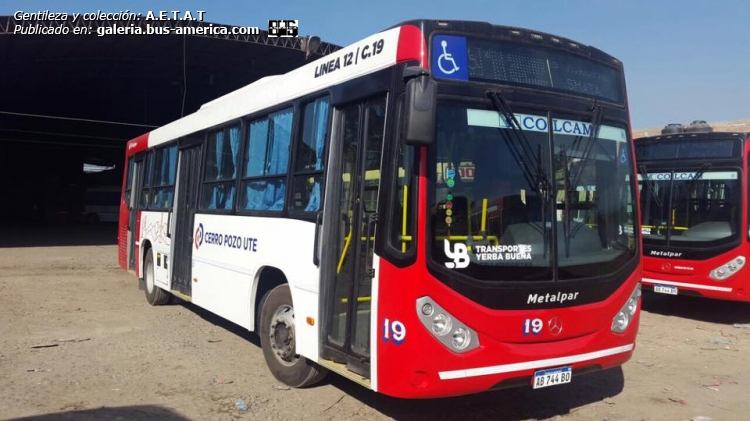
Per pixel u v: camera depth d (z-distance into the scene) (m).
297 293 5.69
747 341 8.59
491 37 4.68
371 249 4.74
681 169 10.57
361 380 4.71
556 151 4.78
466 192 4.39
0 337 7.99
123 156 47.19
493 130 4.54
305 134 5.86
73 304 10.67
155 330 8.56
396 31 4.64
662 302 11.91
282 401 5.60
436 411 5.39
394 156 4.45
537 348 4.51
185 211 9.02
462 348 4.26
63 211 42.75
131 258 12.31
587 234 4.88
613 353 4.93
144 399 5.62
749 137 9.79
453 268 4.26
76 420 5.06
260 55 25.45
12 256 19.19
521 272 4.46
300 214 5.70
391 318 4.35
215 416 5.21
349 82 5.12
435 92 4.10
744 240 9.61
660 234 10.71
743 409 5.62
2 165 44.72
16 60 24.98
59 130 34.12
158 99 33.22
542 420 5.23
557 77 4.94
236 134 7.42
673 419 5.32
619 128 5.30
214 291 7.61
